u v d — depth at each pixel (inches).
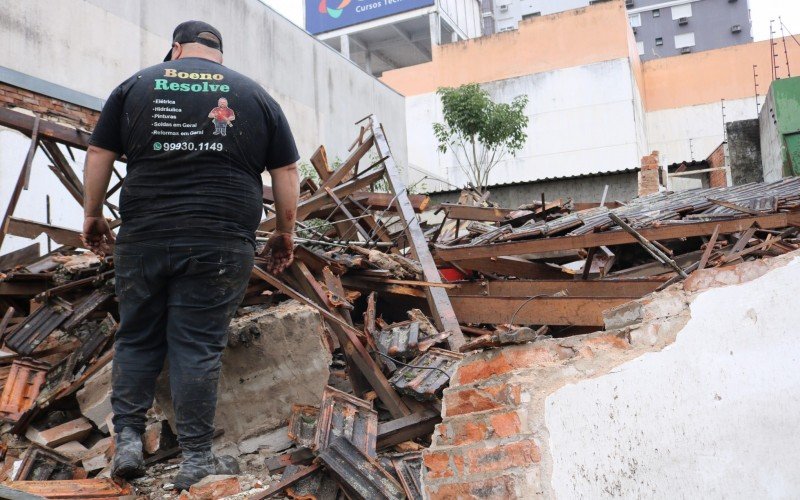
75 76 426.0
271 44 609.0
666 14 2287.2
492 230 312.5
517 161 1300.4
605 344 107.6
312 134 651.5
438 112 1347.2
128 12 469.4
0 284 219.5
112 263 188.9
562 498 93.0
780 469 113.9
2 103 379.9
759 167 845.8
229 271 124.7
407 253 277.1
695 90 1545.3
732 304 114.7
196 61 130.1
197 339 124.8
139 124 123.0
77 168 408.5
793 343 118.3
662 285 201.8
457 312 225.8
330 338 188.9
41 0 408.2
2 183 369.4
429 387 153.3
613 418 104.5
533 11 2193.7
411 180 948.0
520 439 97.0
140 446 126.7
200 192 122.6
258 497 122.8
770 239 234.7
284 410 165.6
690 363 111.7
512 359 104.7
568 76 1294.3
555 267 277.9
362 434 141.6
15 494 90.9
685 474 108.3
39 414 163.6
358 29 1510.8
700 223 247.4
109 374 167.2
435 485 103.4
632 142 1250.6
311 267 194.4
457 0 1626.5
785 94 724.0
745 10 2231.8
